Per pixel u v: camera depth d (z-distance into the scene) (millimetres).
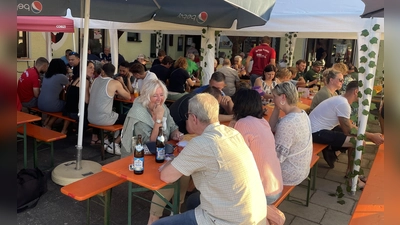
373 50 3557
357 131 3783
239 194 1930
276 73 6094
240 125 2449
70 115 4781
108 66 4508
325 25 3900
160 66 7000
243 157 1996
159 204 2793
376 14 2723
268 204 2430
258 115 2531
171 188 2498
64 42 11219
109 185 2688
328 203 3680
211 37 5363
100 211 3219
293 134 2680
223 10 4676
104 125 4469
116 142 4867
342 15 3738
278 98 2850
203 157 1949
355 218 2377
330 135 3895
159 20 4988
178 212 2518
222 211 1937
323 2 3934
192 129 2244
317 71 7785
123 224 3045
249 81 7258
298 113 2773
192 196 2662
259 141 2379
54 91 5074
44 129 4223
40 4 4238
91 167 3896
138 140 2443
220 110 4258
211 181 1954
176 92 6172
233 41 13211
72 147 4980
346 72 5855
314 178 3961
